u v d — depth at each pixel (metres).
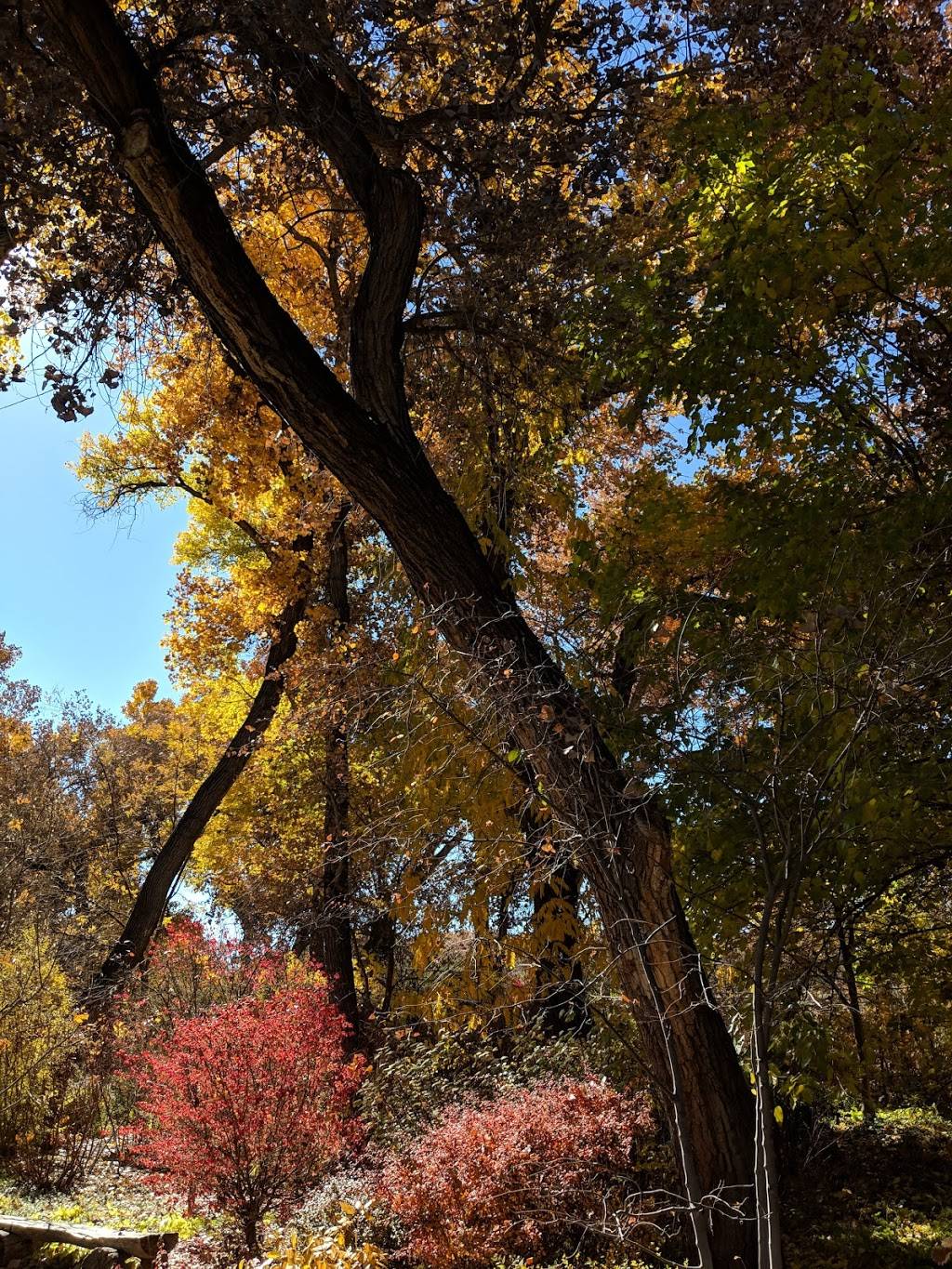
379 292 6.33
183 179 5.32
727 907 5.89
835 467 6.93
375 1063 9.87
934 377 6.88
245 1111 6.93
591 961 7.66
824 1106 9.35
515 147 6.23
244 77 6.40
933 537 5.85
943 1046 9.61
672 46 6.45
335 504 12.65
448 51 6.47
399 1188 6.31
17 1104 9.34
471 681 5.40
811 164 6.53
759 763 5.43
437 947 7.45
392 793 8.62
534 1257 5.95
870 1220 7.30
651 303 7.08
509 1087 7.92
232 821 16.36
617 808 5.40
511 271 6.79
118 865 22.56
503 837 5.90
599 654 7.68
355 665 10.05
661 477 8.38
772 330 6.52
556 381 7.67
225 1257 6.29
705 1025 5.43
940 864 6.34
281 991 9.49
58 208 6.08
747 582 6.98
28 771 21.41
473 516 8.66
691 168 7.07
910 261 6.23
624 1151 6.52
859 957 6.76
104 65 4.96
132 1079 10.41
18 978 10.70
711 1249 5.35
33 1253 5.29
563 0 6.79
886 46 6.69
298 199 8.70
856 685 4.84
